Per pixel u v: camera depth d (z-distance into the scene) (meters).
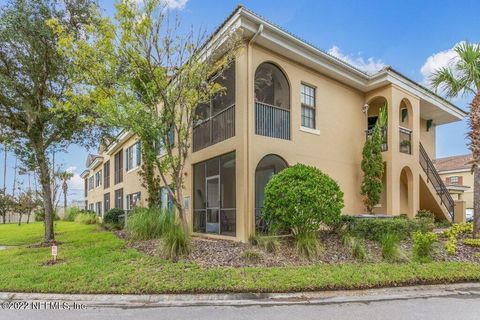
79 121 11.29
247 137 9.62
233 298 5.45
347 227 9.80
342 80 12.77
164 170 9.05
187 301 5.36
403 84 13.52
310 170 8.79
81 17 10.55
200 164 12.45
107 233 13.91
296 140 10.95
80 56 8.68
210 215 11.55
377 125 12.45
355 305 5.16
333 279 5.85
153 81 8.83
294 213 8.12
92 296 5.56
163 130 8.79
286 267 6.74
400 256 7.49
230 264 6.98
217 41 9.46
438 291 5.91
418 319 4.59
